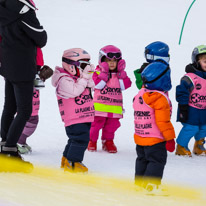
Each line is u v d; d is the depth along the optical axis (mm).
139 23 26859
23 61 6145
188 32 24625
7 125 6637
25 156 7797
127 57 19750
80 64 6785
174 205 4668
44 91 15281
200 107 8438
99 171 7027
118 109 8641
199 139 8695
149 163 5660
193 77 8383
